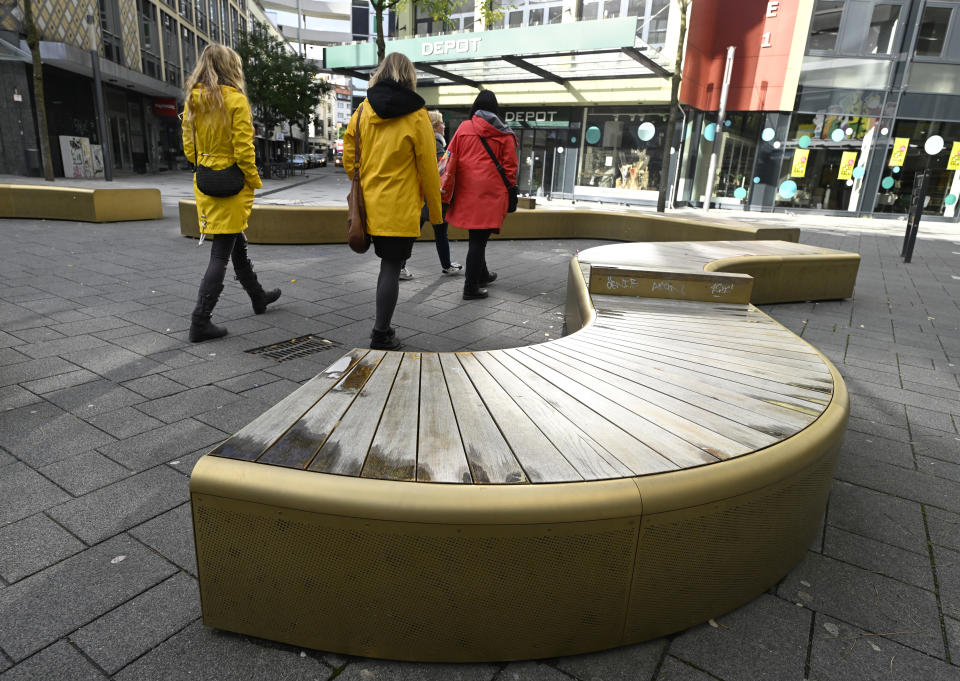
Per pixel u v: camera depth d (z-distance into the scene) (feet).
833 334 16.99
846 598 6.18
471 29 82.99
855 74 63.77
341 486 4.69
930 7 60.90
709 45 68.28
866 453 9.66
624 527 4.86
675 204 70.69
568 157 76.38
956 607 6.12
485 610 4.95
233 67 12.38
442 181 17.19
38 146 70.23
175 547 6.44
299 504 4.69
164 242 26.81
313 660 5.13
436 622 4.98
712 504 5.14
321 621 5.06
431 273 22.40
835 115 65.26
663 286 12.59
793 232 30.89
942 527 7.59
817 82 64.75
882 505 8.07
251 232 27.55
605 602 5.12
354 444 5.39
